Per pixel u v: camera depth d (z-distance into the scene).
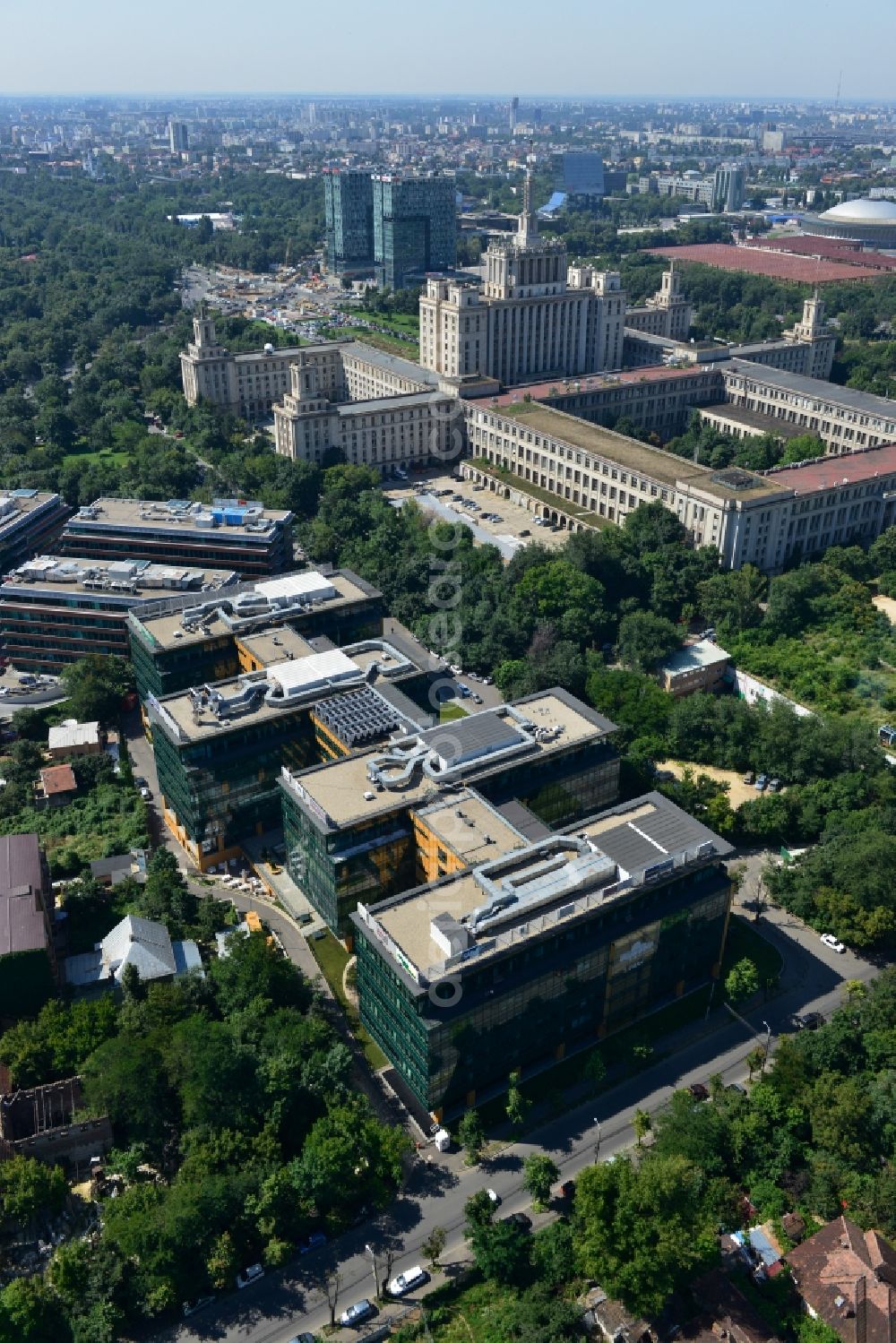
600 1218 173.00
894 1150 195.50
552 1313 170.00
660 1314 173.12
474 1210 182.75
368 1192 192.00
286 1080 197.00
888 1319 166.88
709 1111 197.38
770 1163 194.62
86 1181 194.88
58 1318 171.62
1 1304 169.12
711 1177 192.25
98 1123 195.38
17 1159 186.88
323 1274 180.25
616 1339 169.00
